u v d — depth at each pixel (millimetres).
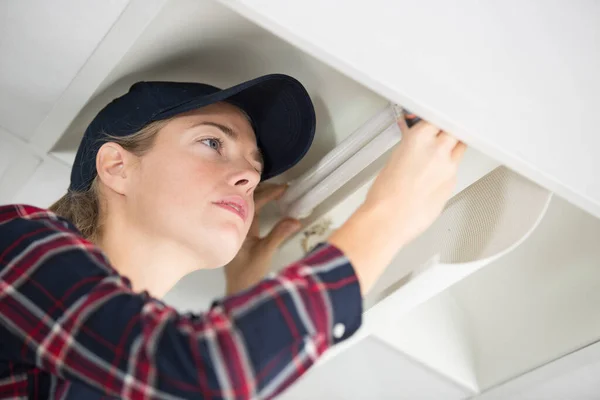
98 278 1098
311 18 1101
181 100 1401
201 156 1393
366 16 1127
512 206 1363
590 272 1748
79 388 1141
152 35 1334
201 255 1354
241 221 1365
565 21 1229
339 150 1474
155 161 1381
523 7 1212
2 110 1499
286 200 1612
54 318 1071
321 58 1122
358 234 1165
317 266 1089
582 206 1255
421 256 1481
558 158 1208
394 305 1523
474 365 1906
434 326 1902
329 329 1060
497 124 1173
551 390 1835
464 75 1162
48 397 1149
